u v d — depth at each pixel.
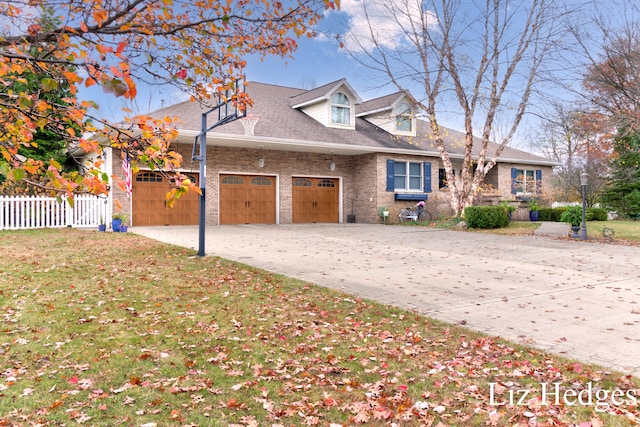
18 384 3.40
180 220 18.02
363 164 21.67
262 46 3.89
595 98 13.69
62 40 2.11
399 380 3.59
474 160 22.64
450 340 4.54
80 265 8.10
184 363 3.86
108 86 2.00
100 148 2.26
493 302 6.07
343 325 5.00
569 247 12.15
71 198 2.17
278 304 5.80
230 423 2.92
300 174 20.69
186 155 17.97
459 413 3.07
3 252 9.38
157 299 5.91
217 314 5.30
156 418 2.95
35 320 4.93
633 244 12.81
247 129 17.39
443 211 23.02
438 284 7.20
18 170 2.11
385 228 17.89
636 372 3.70
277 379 3.59
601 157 26.36
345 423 2.94
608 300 6.21
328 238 13.80
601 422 2.91
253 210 19.64
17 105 2.16
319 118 21.78
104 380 3.51
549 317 5.35
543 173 27.03
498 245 12.47
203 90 3.71
